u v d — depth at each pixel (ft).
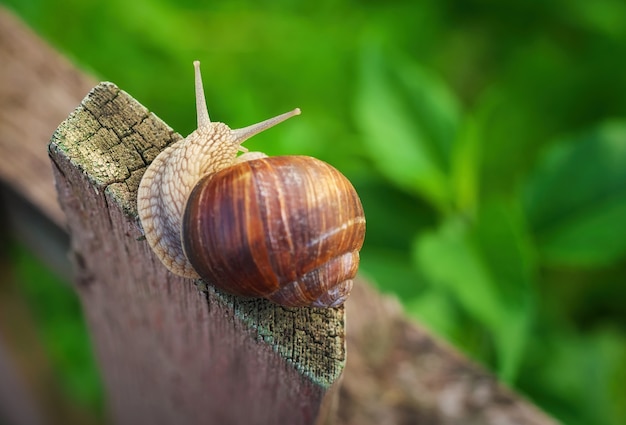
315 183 0.85
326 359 0.82
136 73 1.59
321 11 1.89
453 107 1.43
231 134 0.98
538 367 1.48
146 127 0.87
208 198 0.84
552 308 1.70
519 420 1.03
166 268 0.86
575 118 1.92
